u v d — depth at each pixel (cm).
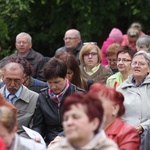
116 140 1305
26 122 1609
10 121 1132
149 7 3047
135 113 1609
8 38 2808
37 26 3103
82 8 2995
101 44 3073
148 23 3084
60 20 3077
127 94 1636
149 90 1628
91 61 1956
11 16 2894
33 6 3058
